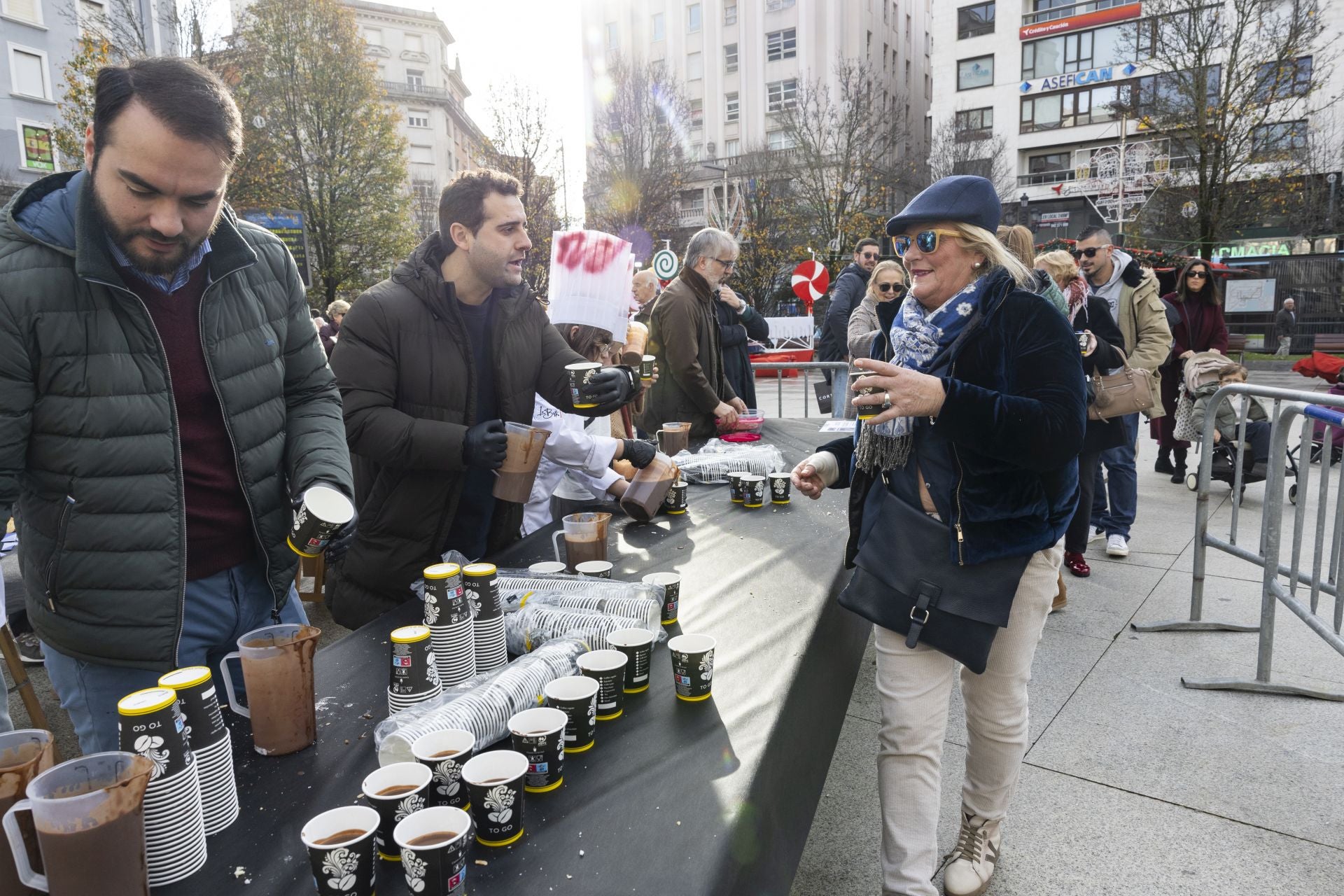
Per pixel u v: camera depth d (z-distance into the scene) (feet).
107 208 4.48
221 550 5.81
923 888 5.72
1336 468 23.20
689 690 5.13
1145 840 7.51
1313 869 7.03
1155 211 76.28
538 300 8.64
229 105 4.55
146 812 3.38
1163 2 68.85
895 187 103.55
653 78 97.19
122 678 5.45
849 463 7.08
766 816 4.30
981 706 6.33
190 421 5.53
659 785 4.16
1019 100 120.26
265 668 4.35
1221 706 10.01
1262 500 20.13
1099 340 11.99
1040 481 5.69
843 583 7.69
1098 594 14.01
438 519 7.76
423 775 3.76
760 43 137.59
